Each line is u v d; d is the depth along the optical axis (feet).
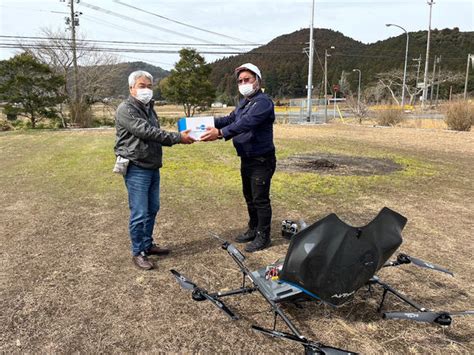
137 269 12.39
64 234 15.39
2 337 8.99
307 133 56.13
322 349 6.75
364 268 7.96
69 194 21.38
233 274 12.07
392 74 169.58
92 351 8.53
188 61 106.32
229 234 15.37
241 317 9.80
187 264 12.75
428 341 8.94
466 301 10.66
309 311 10.04
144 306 10.29
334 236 7.62
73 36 78.79
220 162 30.89
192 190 21.95
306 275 7.93
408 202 19.95
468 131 56.39
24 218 17.39
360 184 23.48
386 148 39.32
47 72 67.77
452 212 18.40
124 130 11.50
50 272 12.16
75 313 9.96
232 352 8.51
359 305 10.34
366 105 86.53
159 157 12.11
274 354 8.45
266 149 12.85
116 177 25.26
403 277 11.96
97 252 13.66
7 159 33.71
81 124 72.02
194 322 9.60
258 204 13.43
